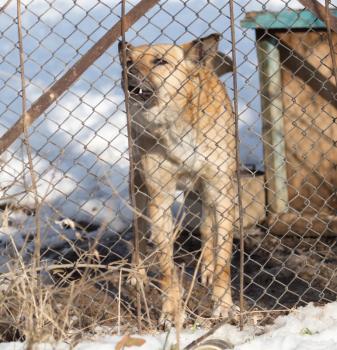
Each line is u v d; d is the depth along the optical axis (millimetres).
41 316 4215
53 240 7133
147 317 5176
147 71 5770
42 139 8383
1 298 4344
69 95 9211
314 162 6977
